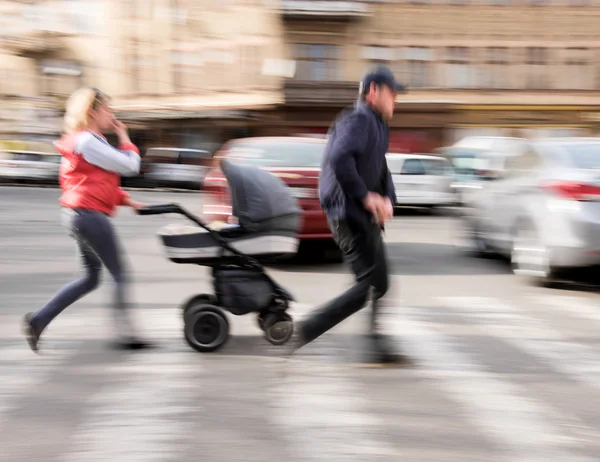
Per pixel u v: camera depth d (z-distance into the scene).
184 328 6.09
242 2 39.88
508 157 11.26
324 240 11.47
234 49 40.41
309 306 8.30
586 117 39.25
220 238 6.11
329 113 38.91
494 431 4.37
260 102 39.31
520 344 6.49
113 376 5.42
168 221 18.38
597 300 8.72
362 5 38.19
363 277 5.62
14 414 4.62
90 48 45.47
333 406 4.77
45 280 9.94
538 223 9.62
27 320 5.98
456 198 21.55
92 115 5.99
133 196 28.92
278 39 38.66
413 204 21.77
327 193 5.56
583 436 4.30
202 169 33.66
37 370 5.58
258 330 6.86
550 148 10.05
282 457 3.96
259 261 6.32
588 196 9.00
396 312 7.91
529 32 38.81
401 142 38.81
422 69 38.97
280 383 5.26
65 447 4.09
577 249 9.02
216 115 40.47
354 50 38.62
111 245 6.02
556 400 4.94
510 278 10.34
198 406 4.76
